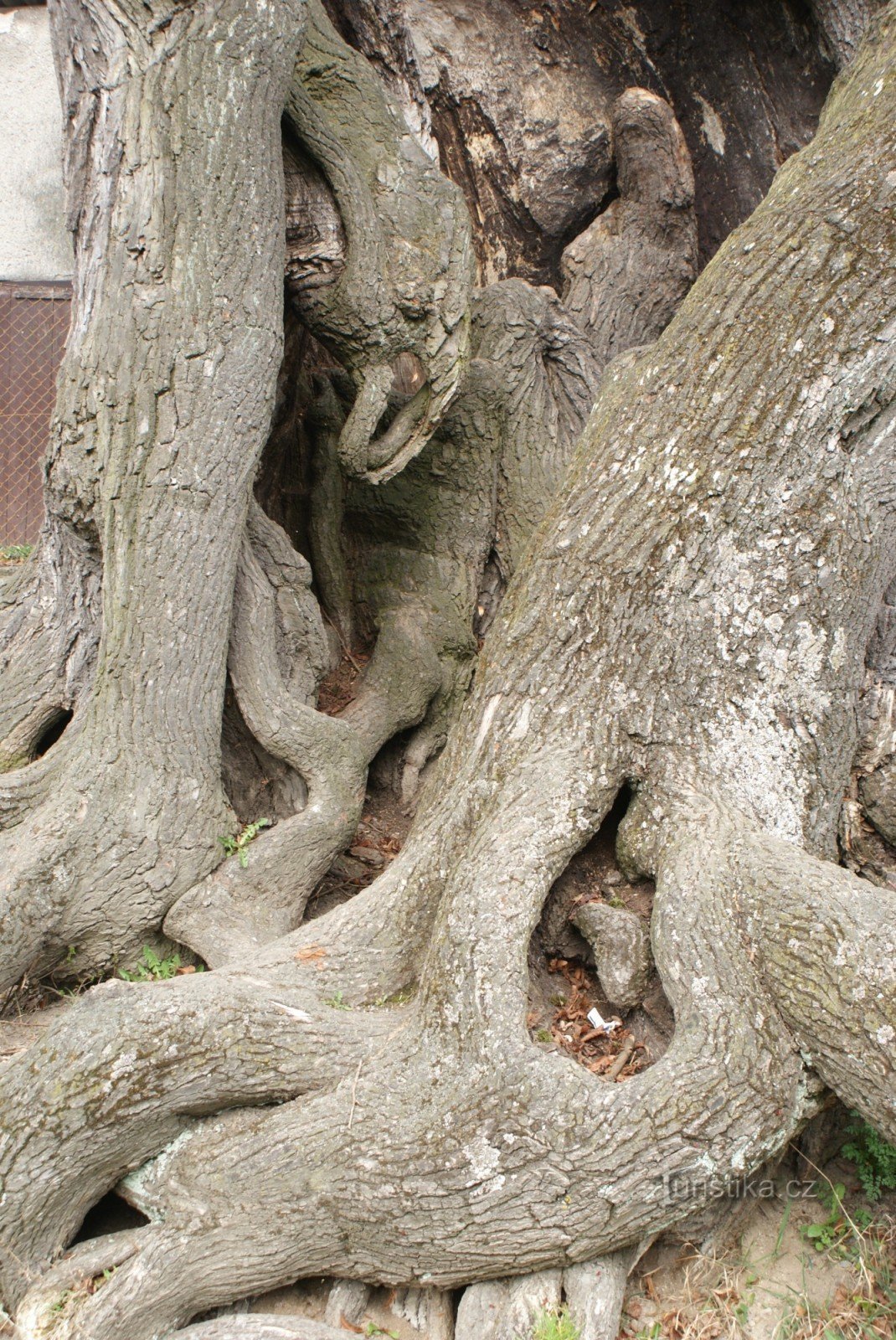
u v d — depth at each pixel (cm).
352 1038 357
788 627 408
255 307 455
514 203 711
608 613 415
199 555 446
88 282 456
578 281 698
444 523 607
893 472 425
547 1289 321
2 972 402
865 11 619
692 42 699
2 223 751
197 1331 312
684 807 393
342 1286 334
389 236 512
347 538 618
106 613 447
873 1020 319
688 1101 324
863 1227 352
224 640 458
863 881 358
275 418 600
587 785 398
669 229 701
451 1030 343
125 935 430
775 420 409
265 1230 324
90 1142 331
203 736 450
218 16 444
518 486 611
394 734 561
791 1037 338
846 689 416
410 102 642
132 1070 336
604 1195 317
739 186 706
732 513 409
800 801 407
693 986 345
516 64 712
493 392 609
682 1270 345
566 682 417
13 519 725
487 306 629
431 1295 333
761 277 420
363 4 617
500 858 378
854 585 414
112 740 439
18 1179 324
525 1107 323
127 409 439
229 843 451
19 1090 334
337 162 507
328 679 588
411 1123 328
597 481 432
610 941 380
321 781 471
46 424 729
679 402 422
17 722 489
